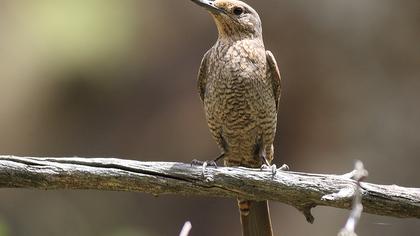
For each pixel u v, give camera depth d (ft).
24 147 52.19
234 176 25.62
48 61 50.52
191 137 53.57
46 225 50.26
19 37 50.37
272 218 52.70
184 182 25.59
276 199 25.77
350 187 24.90
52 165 25.09
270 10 54.80
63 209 50.78
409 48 56.24
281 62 54.80
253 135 30.86
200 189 25.68
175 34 53.98
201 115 53.62
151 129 53.88
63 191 51.03
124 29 50.80
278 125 54.70
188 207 53.57
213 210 53.67
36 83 51.39
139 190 25.58
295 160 54.34
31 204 50.42
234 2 30.94
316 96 54.85
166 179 25.52
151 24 53.26
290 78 54.75
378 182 53.52
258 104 30.40
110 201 51.80
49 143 52.70
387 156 54.13
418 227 49.96
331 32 55.11
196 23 54.34
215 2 30.94
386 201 25.27
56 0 49.65
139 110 53.83
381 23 56.08
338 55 55.06
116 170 25.29
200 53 54.24
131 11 51.52
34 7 49.96
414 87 55.31
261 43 31.19
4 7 50.42
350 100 54.95
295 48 54.90
